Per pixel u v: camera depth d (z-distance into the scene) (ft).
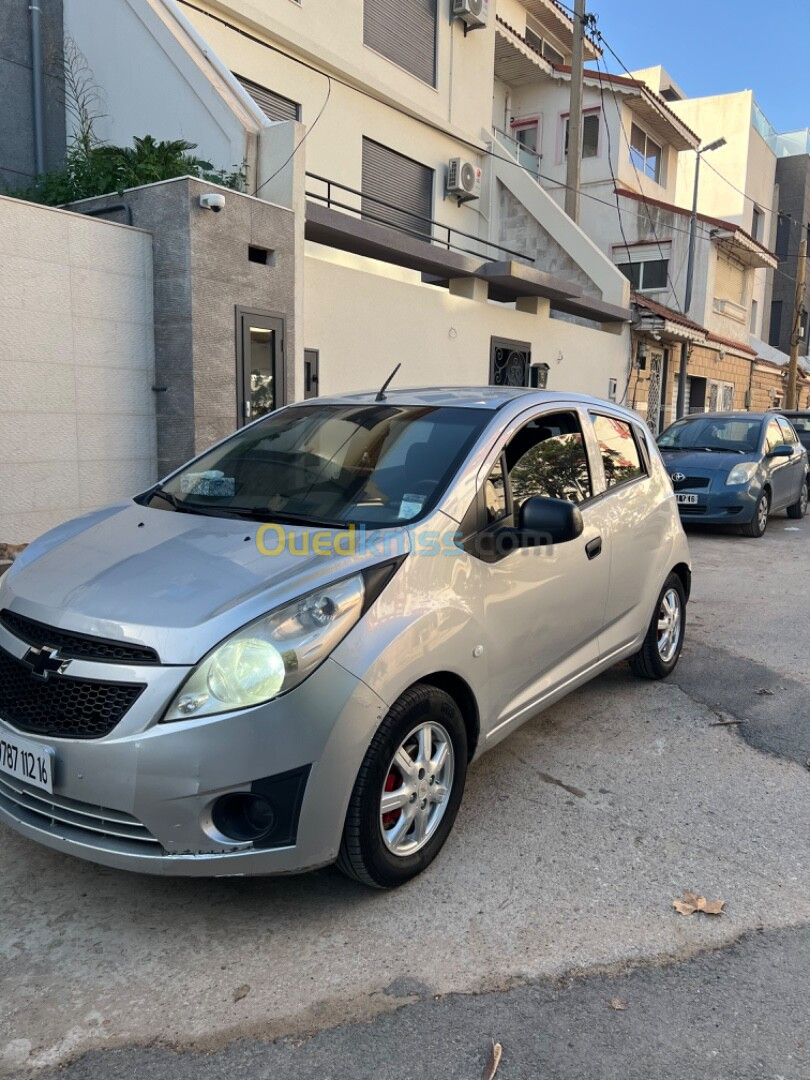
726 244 73.36
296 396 27.86
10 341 20.95
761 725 14.80
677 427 38.78
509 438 11.95
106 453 23.61
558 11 68.28
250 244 25.40
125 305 23.52
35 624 9.03
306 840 8.36
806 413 51.03
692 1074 7.08
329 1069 7.06
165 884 9.66
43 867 9.93
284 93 38.17
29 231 20.99
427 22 46.60
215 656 8.16
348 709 8.41
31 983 8.00
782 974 8.38
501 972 8.29
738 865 10.30
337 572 9.02
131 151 25.98
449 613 9.71
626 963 8.47
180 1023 7.54
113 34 30.09
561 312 54.70
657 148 77.30
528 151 69.15
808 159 114.11
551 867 10.14
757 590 25.41
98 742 8.11
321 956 8.47
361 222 33.63
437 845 9.99
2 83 29.76
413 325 36.78
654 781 12.52
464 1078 7.00
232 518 11.06
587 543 12.89
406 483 10.98
